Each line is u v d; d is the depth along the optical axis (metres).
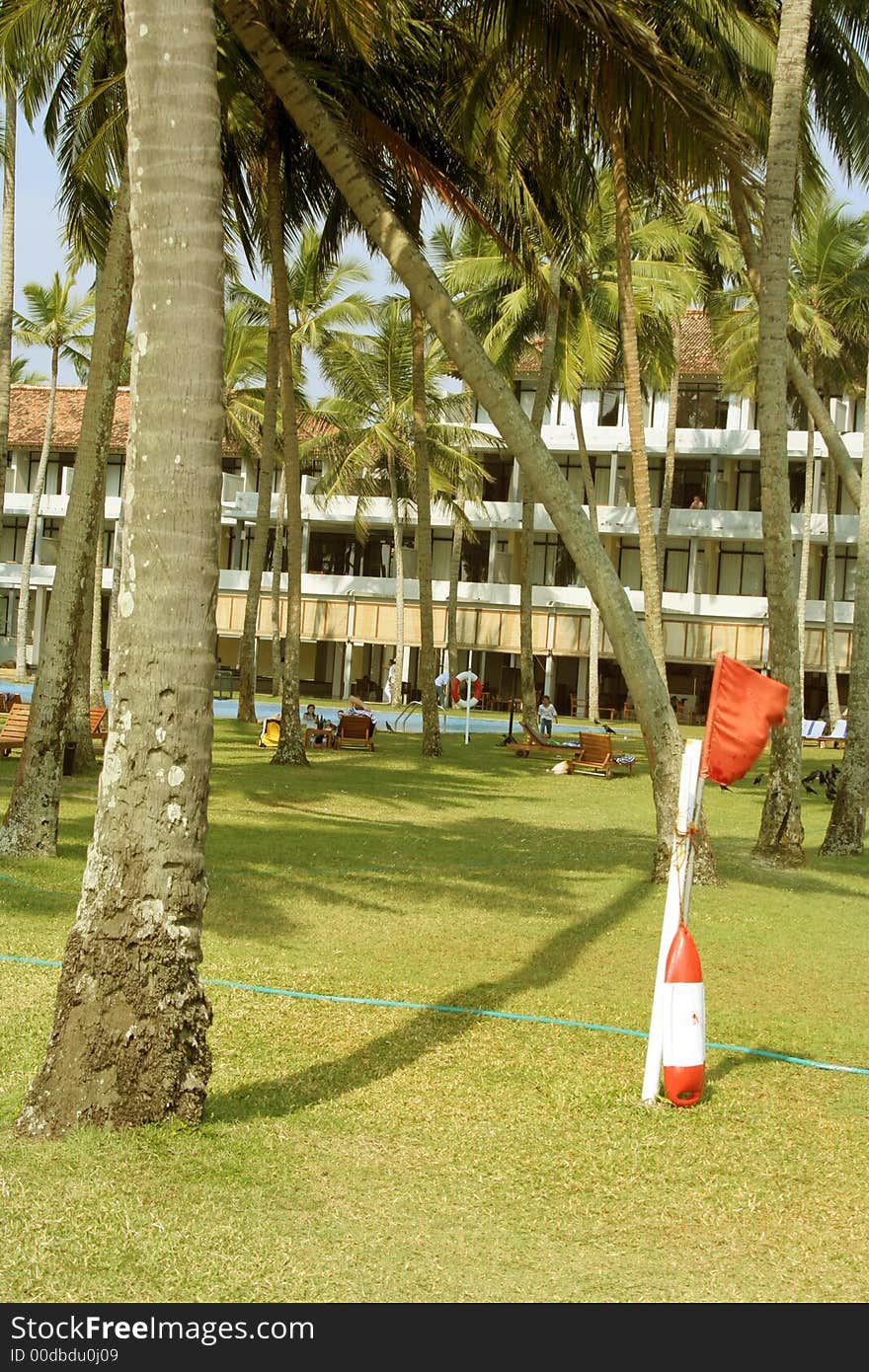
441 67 14.66
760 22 15.77
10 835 11.62
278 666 50.09
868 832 18.91
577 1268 4.39
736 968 9.47
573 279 29.23
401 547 45.12
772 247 13.96
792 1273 4.46
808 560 45.59
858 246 37.12
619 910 11.28
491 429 50.94
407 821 16.58
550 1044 7.18
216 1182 4.87
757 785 25.89
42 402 56.16
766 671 46.91
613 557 51.94
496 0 11.27
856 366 40.12
